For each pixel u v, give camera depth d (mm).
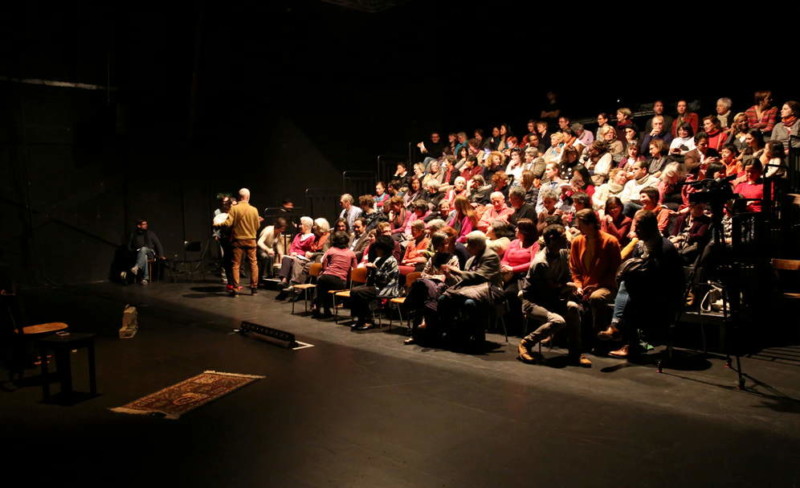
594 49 11469
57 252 10703
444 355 5703
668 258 4949
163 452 3635
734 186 6395
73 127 10758
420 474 3262
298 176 13383
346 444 3688
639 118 10750
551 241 5250
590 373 5004
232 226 9344
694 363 5168
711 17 9938
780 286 5711
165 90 11695
